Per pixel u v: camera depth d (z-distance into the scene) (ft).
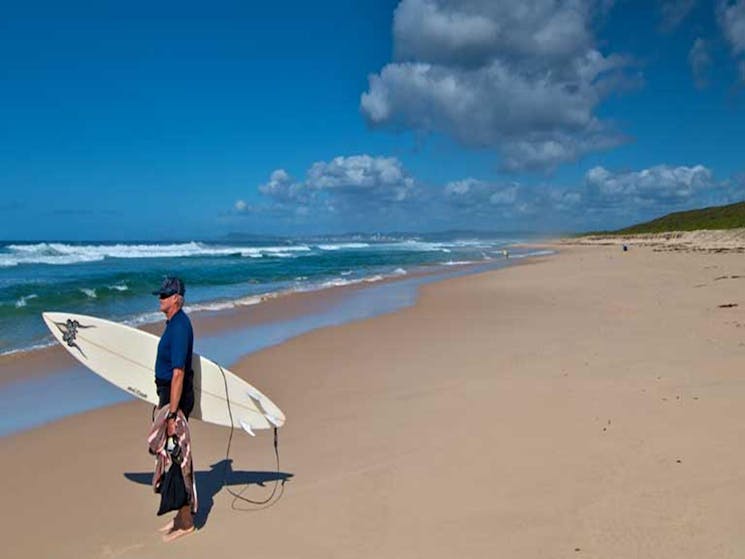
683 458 15.51
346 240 497.46
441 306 51.44
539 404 21.13
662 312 41.70
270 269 102.94
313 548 12.48
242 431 20.12
